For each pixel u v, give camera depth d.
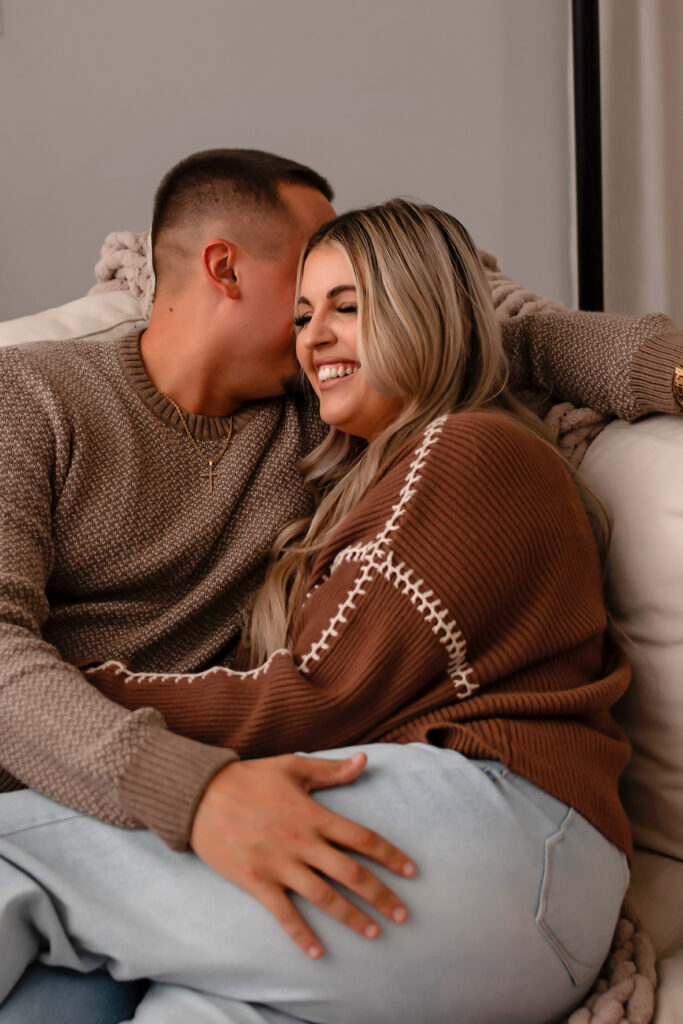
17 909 0.74
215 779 0.79
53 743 0.82
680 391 1.07
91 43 2.11
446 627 0.89
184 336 1.20
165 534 1.13
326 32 2.22
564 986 0.82
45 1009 0.75
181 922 0.75
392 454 1.03
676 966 0.90
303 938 0.73
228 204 1.19
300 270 1.17
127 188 2.18
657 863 1.05
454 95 2.31
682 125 2.24
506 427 0.98
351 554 0.94
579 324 1.18
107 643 1.09
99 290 1.58
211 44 2.17
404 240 1.10
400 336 1.08
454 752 0.86
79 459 1.08
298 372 1.24
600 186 2.17
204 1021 0.74
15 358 1.12
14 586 0.96
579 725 0.94
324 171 2.27
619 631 1.07
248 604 1.15
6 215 2.13
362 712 0.90
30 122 2.11
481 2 2.29
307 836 0.75
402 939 0.75
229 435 1.21
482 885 0.78
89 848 0.79
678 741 1.03
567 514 0.98
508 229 2.39
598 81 2.14
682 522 1.03
